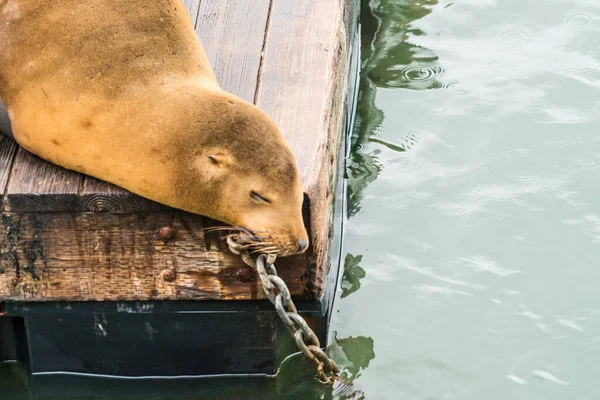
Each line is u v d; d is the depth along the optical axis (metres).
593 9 19.91
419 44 19.17
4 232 10.45
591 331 12.96
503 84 17.81
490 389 12.12
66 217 10.33
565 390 12.10
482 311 13.30
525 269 13.95
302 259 10.41
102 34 10.02
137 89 9.80
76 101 9.88
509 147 16.25
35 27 10.13
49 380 11.89
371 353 12.62
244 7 13.19
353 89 17.52
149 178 9.73
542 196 15.22
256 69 12.11
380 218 14.91
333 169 12.71
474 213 14.95
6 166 10.45
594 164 15.84
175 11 10.37
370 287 13.67
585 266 14.01
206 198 9.65
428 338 12.88
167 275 10.66
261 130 9.49
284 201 9.46
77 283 10.80
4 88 10.27
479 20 19.84
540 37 19.16
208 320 11.23
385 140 16.56
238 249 9.96
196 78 10.14
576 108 17.11
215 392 11.91
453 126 16.81
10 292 10.90
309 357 9.97
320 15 13.17
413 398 11.98
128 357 11.63
